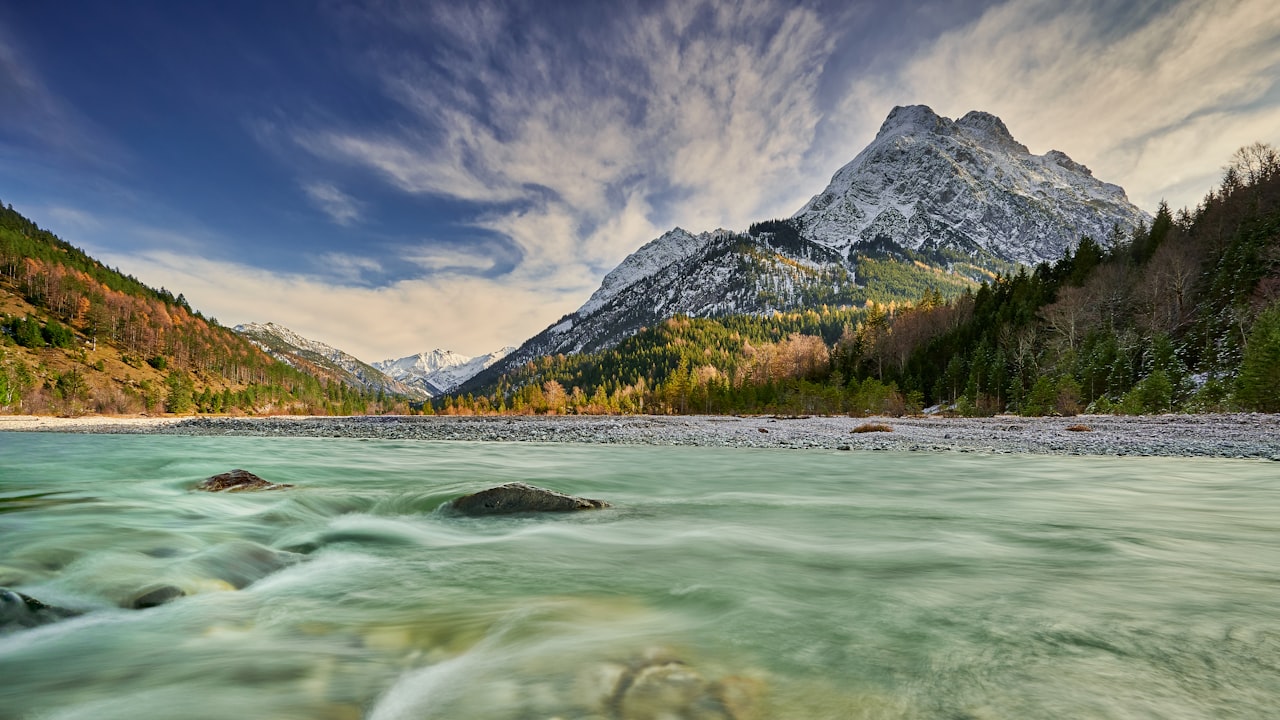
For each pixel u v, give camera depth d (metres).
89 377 120.81
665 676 3.21
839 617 4.26
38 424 60.81
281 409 146.00
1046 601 4.60
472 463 18.14
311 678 3.27
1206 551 6.41
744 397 86.44
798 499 10.75
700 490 12.15
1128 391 47.31
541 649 3.65
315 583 5.29
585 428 42.22
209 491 10.54
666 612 4.43
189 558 5.68
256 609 4.53
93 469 15.70
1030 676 3.19
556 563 6.04
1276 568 5.65
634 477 14.45
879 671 3.28
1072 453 20.11
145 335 152.75
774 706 2.87
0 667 3.42
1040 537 7.25
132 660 3.52
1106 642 3.69
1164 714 2.72
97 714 2.89
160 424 61.09
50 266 161.00
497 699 2.96
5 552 5.73
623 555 6.37
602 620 4.25
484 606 4.60
